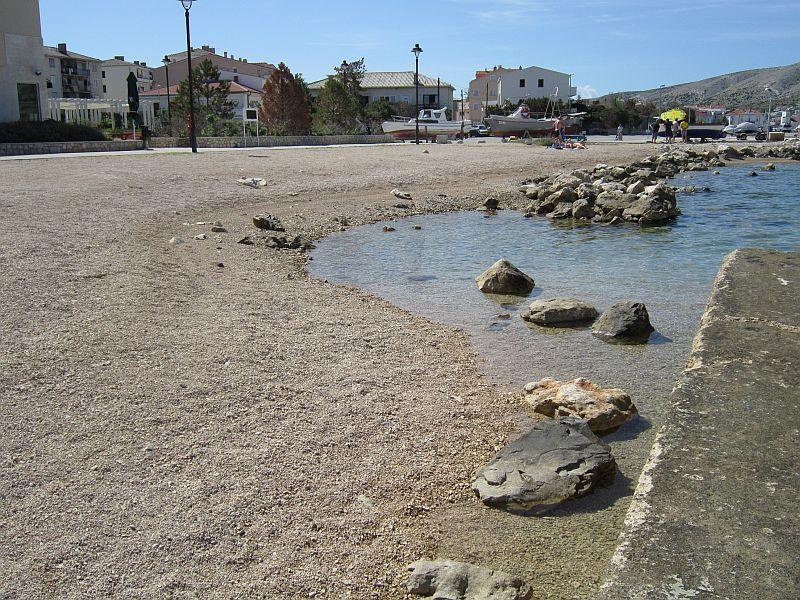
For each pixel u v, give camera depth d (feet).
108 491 16.29
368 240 56.34
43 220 48.42
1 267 34.94
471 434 20.89
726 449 12.06
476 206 76.07
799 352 16.28
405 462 18.88
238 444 18.90
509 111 303.89
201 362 24.45
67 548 14.25
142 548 14.40
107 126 176.65
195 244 46.98
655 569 9.24
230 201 66.13
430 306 36.58
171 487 16.62
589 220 67.15
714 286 22.53
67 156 94.02
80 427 19.19
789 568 9.08
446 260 48.88
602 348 29.73
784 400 13.80
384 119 247.70
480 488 17.51
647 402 23.79
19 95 124.67
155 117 216.95
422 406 22.56
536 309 33.88
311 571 14.30
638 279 42.52
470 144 154.51
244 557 14.47
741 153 146.92
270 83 175.42
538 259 49.06
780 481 11.05
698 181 100.22
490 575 13.89
